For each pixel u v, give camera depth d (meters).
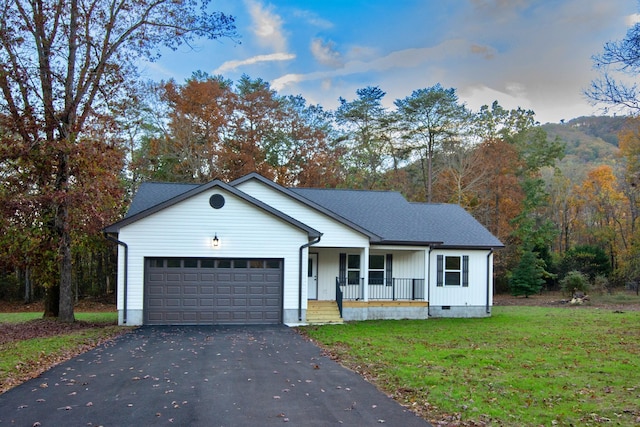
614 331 16.03
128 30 18.05
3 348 11.50
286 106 41.16
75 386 8.27
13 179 15.66
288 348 12.71
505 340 14.01
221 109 35.62
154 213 17.42
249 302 17.98
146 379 8.85
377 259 21.88
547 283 41.56
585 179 50.03
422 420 6.59
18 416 6.59
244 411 6.95
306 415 6.79
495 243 22.14
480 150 40.81
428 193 42.59
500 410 6.91
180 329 16.28
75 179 16.61
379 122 44.47
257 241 18.03
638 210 41.22
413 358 10.88
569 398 7.57
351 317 19.59
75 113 17.42
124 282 17.14
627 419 6.54
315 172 38.53
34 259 16.69
